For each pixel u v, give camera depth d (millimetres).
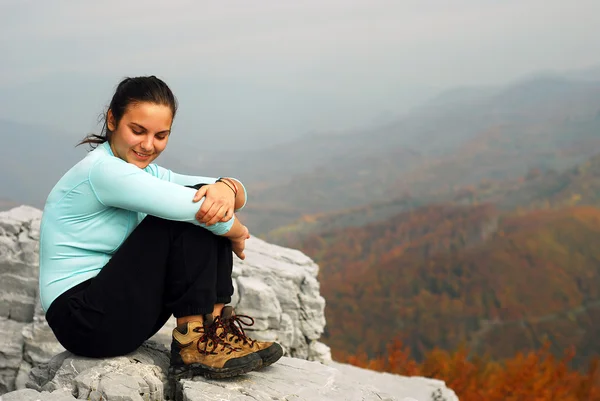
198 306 2441
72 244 2420
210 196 2342
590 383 21219
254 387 2613
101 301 2359
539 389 19453
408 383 4828
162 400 2533
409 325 123375
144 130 2355
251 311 4656
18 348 4250
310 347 5117
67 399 2287
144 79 2383
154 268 2381
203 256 2420
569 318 125812
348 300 137375
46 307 2477
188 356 2521
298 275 5043
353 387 2857
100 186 2312
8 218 4727
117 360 2547
